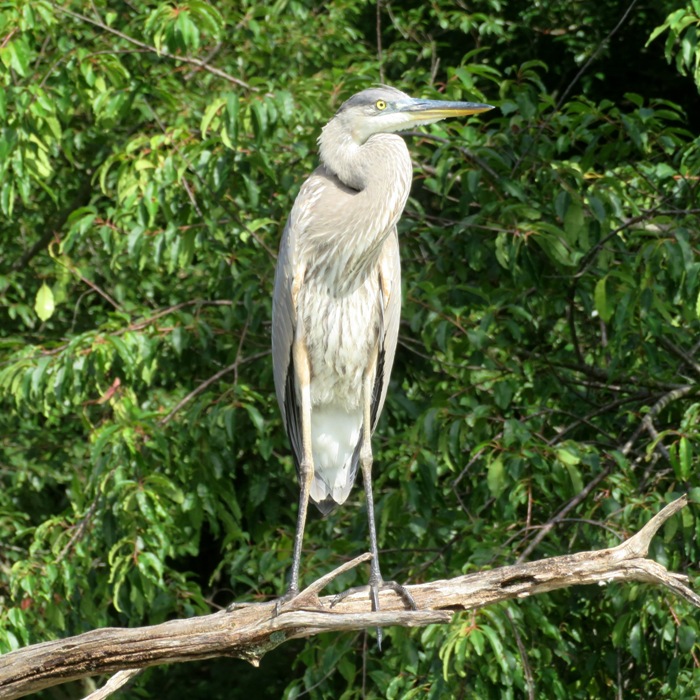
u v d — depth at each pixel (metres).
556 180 9.70
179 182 10.21
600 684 10.40
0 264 15.37
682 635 8.23
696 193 9.94
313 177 8.95
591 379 10.88
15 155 10.32
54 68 10.96
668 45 9.31
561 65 18.09
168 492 9.93
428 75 13.59
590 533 9.01
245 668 17.16
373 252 8.64
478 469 10.48
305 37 14.33
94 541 10.16
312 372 8.90
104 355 9.73
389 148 8.59
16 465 14.39
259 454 11.79
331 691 10.11
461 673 7.89
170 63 13.05
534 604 8.87
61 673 6.03
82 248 14.27
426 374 11.99
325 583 6.18
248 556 10.88
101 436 9.40
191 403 10.98
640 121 9.94
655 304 8.99
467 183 9.60
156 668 17.22
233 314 10.77
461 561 9.37
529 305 10.60
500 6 15.65
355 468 9.28
